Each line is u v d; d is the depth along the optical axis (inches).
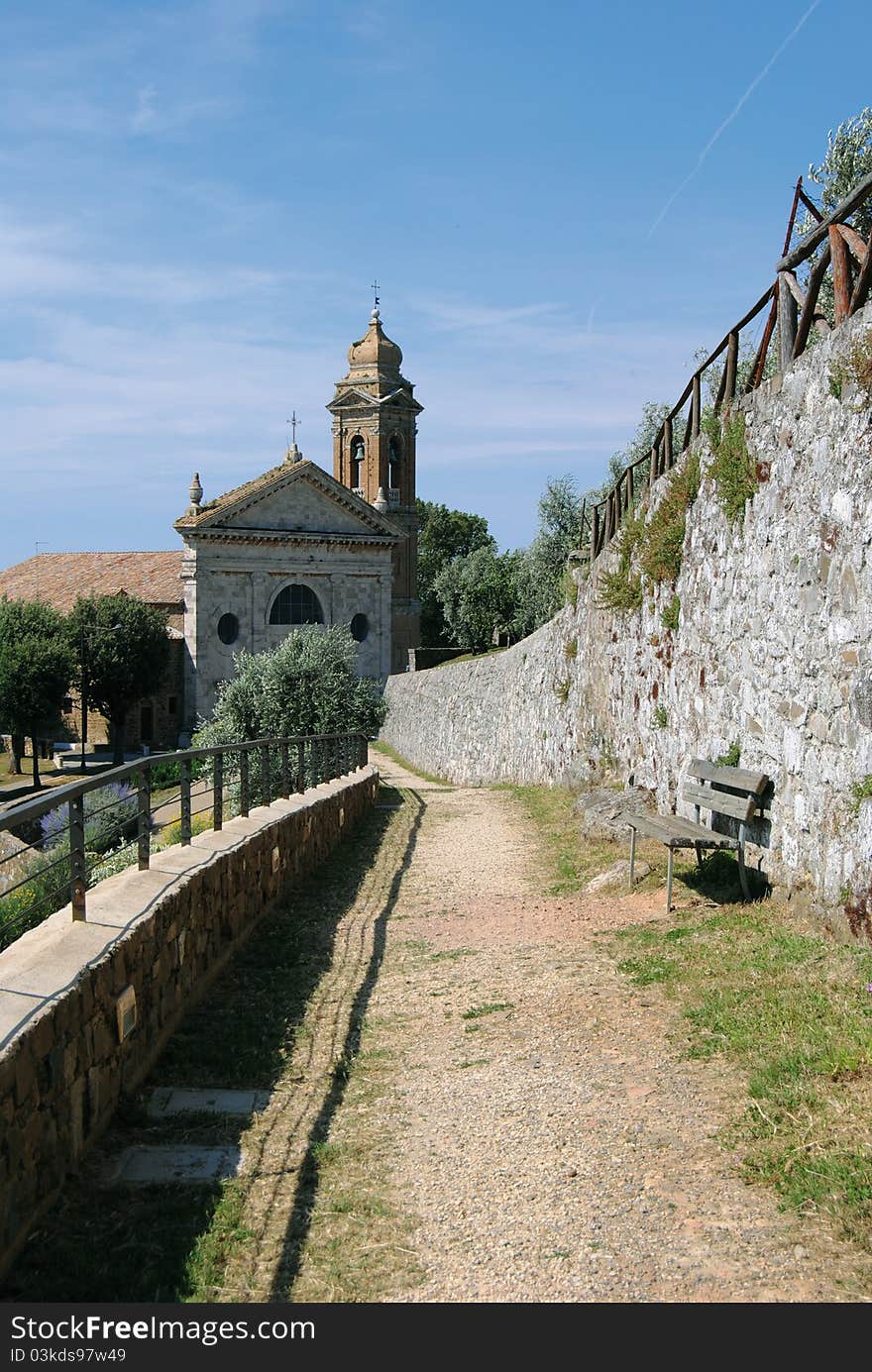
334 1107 248.1
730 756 406.6
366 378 3061.0
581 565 871.1
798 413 351.3
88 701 2452.0
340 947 391.5
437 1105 245.1
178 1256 183.5
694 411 536.1
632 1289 167.5
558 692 884.0
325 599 2694.4
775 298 395.5
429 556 4527.6
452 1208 198.1
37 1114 192.1
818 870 315.9
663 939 345.1
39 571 3137.3
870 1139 195.5
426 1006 315.9
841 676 305.6
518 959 354.0
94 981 225.1
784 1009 257.9
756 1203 185.8
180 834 367.6
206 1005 319.9
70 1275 178.2
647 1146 210.4
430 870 551.5
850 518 304.0
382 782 1291.8
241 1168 216.7
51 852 598.9
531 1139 221.0
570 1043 270.8
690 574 487.8
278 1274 180.1
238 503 2583.7
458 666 1540.4
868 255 302.2
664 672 536.4
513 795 895.7
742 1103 220.1
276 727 1090.7
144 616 2470.5
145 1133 232.7
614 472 1461.6
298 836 518.6
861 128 614.2
